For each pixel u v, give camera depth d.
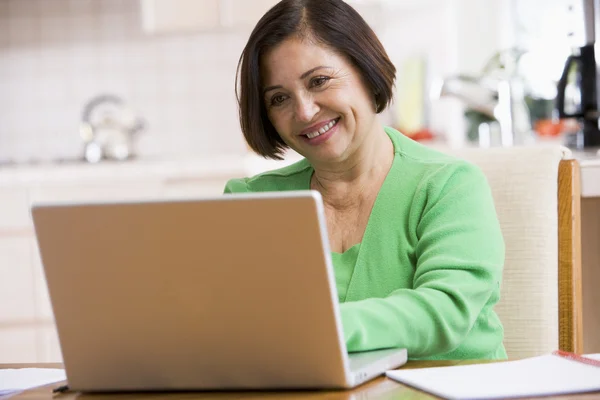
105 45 5.56
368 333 1.44
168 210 1.22
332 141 1.78
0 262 4.71
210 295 1.25
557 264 2.04
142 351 1.31
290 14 1.73
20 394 1.39
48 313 4.72
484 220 1.74
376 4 5.27
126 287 1.28
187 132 5.58
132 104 5.58
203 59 5.55
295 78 1.73
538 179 2.05
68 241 1.28
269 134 1.87
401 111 5.42
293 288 1.21
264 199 1.19
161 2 5.14
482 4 5.37
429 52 5.41
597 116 3.75
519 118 4.87
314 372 1.26
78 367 1.35
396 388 1.28
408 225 1.83
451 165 1.83
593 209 2.72
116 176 4.74
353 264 1.85
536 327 2.02
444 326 1.50
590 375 1.29
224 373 1.29
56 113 5.58
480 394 1.19
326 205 1.92
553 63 5.22
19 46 5.57
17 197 4.72
